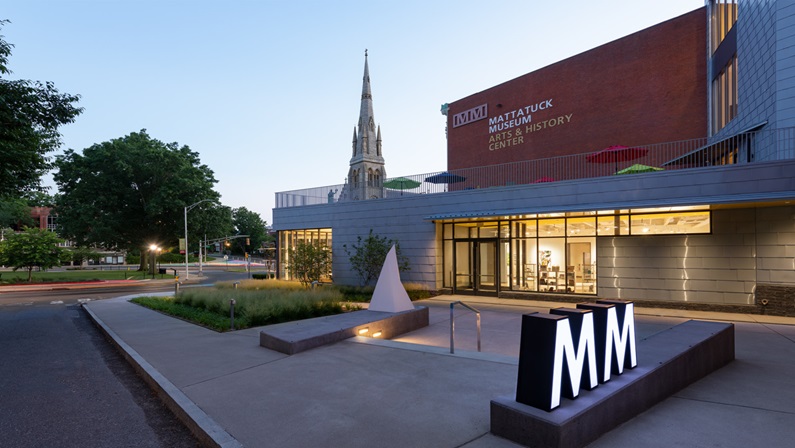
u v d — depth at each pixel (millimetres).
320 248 22797
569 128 26812
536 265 17359
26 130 14820
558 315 4645
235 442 4426
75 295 25469
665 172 14406
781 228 12695
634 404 5043
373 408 5301
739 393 5918
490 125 32188
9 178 15414
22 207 59125
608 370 5012
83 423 5469
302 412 5227
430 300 17844
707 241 13859
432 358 7703
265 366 7426
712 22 20953
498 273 18250
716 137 20016
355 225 22578
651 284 14797
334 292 16891
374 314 11289
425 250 19906
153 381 6852
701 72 21578
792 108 13562
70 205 42344
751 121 16125
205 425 4891
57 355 9438
